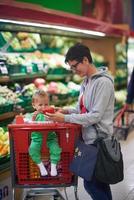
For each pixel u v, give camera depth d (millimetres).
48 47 6535
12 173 3062
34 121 3139
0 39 4852
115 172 2977
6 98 4340
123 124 7438
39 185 3098
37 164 3018
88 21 5988
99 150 2932
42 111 3188
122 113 7363
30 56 5430
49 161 3086
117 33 8016
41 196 3846
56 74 6035
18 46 5234
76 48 3016
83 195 4273
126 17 14094
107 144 2973
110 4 12016
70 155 3072
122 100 8758
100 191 3127
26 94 4758
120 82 9219
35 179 3090
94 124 3035
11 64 4570
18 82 5066
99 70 3105
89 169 2912
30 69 4953
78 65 3027
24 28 5035
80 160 2967
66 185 3129
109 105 3064
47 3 7934
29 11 4211
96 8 11234
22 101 4598
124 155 5961
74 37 7477
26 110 4691
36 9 4355
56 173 3053
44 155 3074
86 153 2953
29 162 3051
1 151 3873
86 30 5992
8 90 4496
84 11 10359
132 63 11695
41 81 5387
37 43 5879
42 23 4523
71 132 3018
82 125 3002
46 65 5586
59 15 4934
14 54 4980
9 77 4457
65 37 7078
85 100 3082
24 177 3074
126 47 9797
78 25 5566
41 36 6180
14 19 3945
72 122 2984
